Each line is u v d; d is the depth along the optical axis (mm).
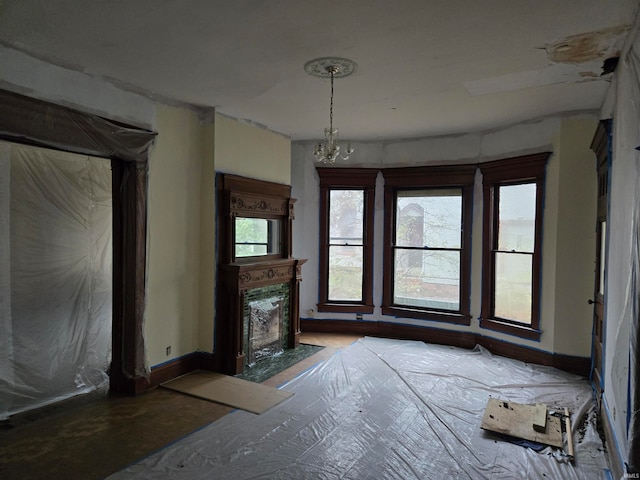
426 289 5645
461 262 5363
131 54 2922
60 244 3701
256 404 3502
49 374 3580
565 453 2807
